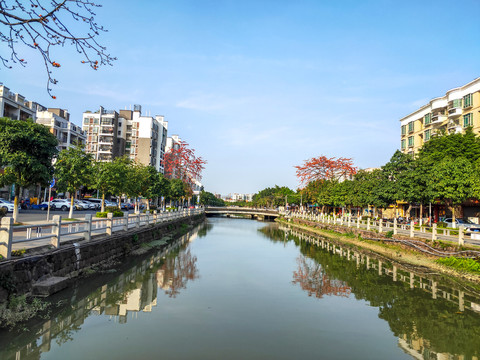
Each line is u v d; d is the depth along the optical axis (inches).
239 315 458.6
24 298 373.7
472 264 690.8
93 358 313.6
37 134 681.6
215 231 1849.2
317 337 394.3
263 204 4852.4
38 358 312.2
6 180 645.3
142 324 408.5
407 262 887.7
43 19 200.7
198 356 327.3
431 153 1366.9
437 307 524.1
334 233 1576.0
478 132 1621.6
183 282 629.6
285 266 850.1
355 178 1952.5
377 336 405.4
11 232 371.6
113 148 2891.2
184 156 2266.2
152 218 1151.0
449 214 1657.2
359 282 689.6
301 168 2415.1
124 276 648.4
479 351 370.6
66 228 609.0
